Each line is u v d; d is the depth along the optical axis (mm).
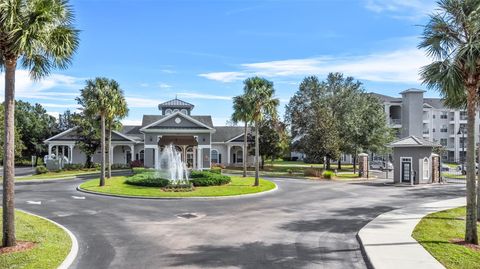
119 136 54312
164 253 11922
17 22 11289
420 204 21969
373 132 50031
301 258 11383
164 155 50562
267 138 53719
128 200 23453
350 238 13820
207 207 20906
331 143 45344
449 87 12523
